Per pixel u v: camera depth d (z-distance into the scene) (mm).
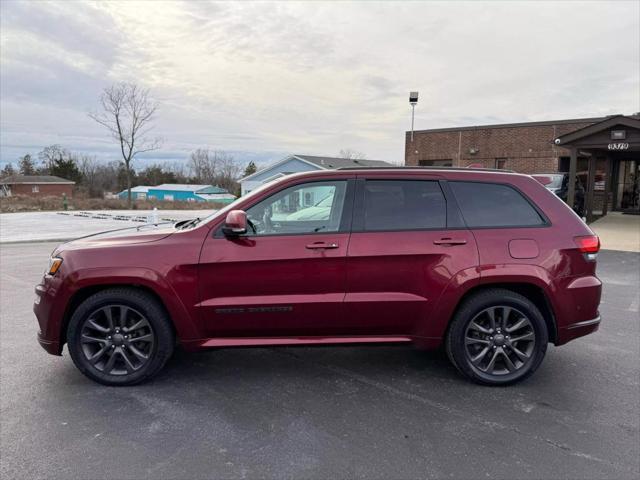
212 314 3678
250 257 3637
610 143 14734
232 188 88375
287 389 3742
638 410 3414
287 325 3746
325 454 2844
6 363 4254
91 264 3637
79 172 78625
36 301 3811
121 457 2801
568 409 3426
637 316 5812
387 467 2717
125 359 3746
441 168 3986
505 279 3703
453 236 3727
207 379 3932
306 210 3834
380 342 3816
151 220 22906
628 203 20938
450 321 3785
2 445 2914
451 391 3719
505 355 3789
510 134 23469
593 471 2678
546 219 3844
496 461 2777
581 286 3779
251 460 2781
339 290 3697
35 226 19922
